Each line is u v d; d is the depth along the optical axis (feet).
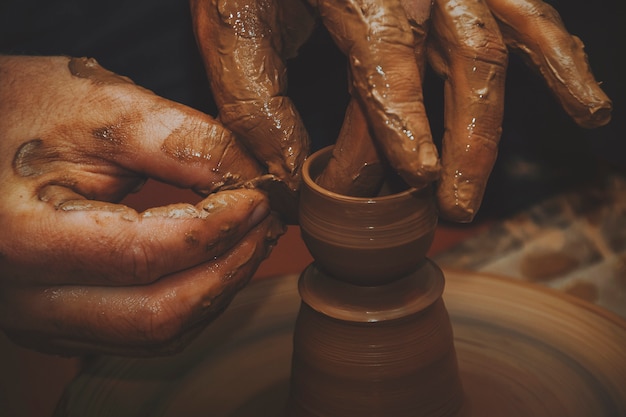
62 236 1.75
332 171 1.64
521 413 1.80
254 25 1.74
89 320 1.80
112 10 2.41
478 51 1.57
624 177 2.61
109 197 1.94
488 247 2.44
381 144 1.51
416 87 1.51
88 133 1.88
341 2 1.54
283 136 1.74
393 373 1.64
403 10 1.54
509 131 2.64
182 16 2.42
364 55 1.52
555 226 2.49
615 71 2.48
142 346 1.83
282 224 1.85
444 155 1.58
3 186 1.82
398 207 1.58
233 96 1.74
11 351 2.13
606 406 1.78
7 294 1.81
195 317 1.80
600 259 2.38
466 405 1.78
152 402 1.87
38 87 1.97
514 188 2.61
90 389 1.90
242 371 1.93
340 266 1.62
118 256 1.74
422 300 1.65
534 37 1.65
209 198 1.75
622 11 2.42
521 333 1.96
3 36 2.39
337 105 2.48
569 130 2.62
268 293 2.11
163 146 1.83
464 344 1.95
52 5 2.38
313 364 1.68
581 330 1.94
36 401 1.99
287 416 1.77
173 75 2.48
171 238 1.73
